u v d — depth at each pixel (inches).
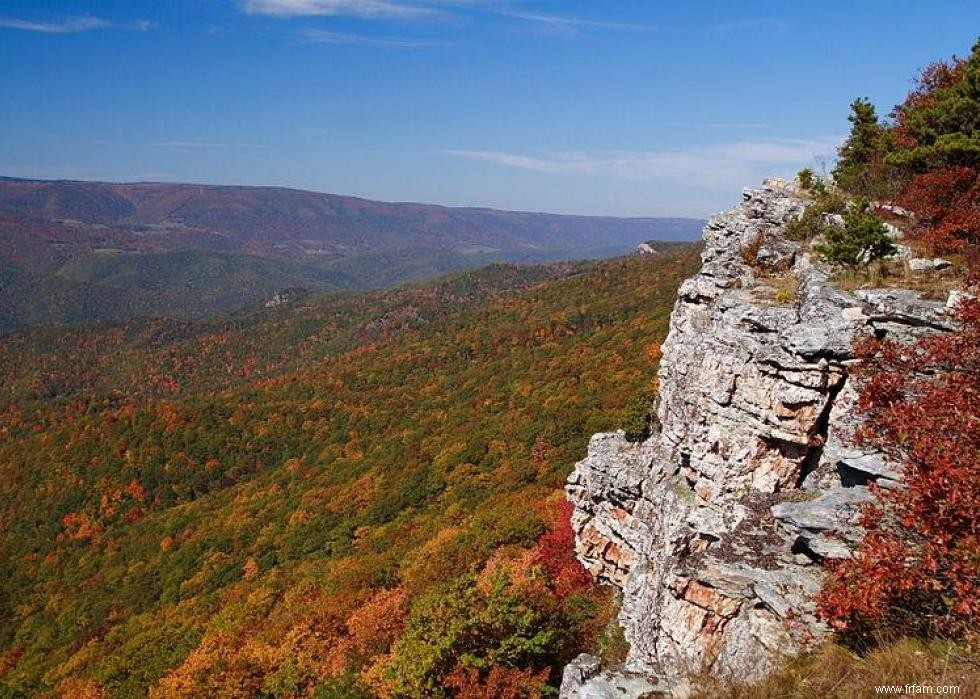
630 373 2522.1
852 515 440.8
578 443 2042.3
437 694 650.2
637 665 510.3
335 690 949.2
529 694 628.7
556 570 920.3
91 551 3006.9
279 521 2527.1
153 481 3567.9
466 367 4269.2
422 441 2824.8
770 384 591.2
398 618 1121.4
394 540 1854.1
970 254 585.9
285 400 4394.7
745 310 636.7
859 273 619.2
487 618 672.4
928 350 395.2
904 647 337.1
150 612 2098.9
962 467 295.0
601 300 4665.4
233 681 1182.9
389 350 5172.2
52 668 1980.8
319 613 1302.9
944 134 763.4
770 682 365.1
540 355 3636.8
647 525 737.0
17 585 2928.2
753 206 850.1
